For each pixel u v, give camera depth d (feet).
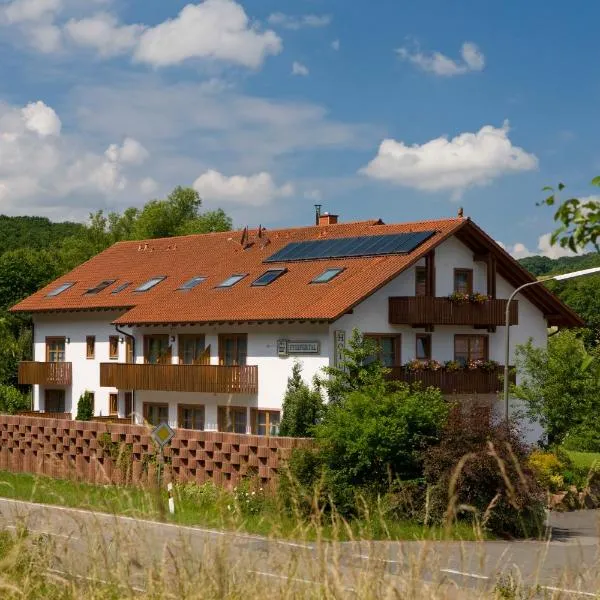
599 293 209.67
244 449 81.20
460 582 20.47
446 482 66.33
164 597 18.02
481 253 122.21
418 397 77.15
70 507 21.65
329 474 72.33
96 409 139.74
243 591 17.98
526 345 113.91
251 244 139.95
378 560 18.16
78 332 143.74
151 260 150.00
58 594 20.08
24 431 105.29
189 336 124.06
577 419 109.91
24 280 217.97
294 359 110.73
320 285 113.80
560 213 19.38
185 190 289.53
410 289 115.65
